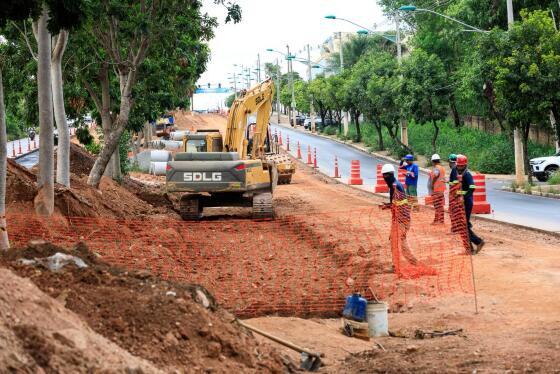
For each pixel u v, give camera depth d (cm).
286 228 2270
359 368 860
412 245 1814
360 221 2406
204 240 1953
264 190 2514
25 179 2011
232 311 1189
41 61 1867
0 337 591
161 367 711
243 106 2842
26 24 2541
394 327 1122
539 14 3709
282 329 1070
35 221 1780
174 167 2425
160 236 1833
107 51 2656
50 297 713
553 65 3575
